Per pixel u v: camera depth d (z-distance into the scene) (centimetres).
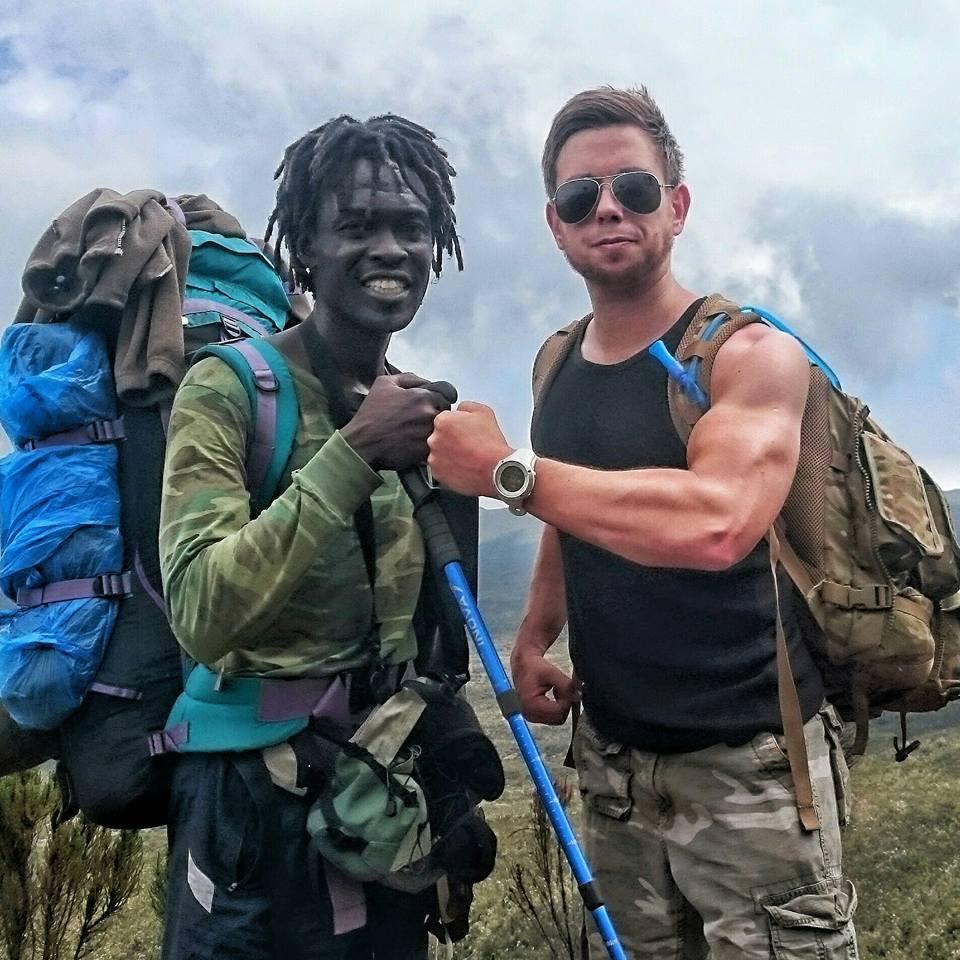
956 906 631
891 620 205
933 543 206
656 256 212
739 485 177
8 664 200
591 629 220
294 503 166
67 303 224
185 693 189
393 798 173
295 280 212
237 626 162
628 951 225
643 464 207
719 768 206
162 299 218
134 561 203
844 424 209
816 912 197
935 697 227
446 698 189
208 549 165
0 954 441
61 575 202
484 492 180
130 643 200
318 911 178
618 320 220
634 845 223
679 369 198
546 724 250
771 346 191
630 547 175
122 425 212
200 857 176
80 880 450
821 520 205
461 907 193
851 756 225
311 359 198
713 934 207
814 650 213
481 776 190
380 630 193
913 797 858
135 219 226
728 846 204
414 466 187
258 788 175
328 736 181
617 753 222
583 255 213
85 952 478
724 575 206
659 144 214
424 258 197
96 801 197
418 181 198
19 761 234
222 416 179
